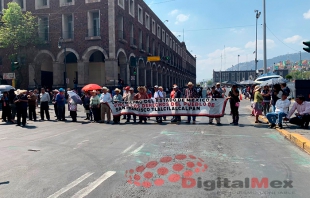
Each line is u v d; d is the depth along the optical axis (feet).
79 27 107.76
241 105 91.91
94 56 123.03
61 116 52.24
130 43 121.60
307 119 36.14
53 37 111.45
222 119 50.85
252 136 32.78
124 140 31.30
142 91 48.11
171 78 203.31
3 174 19.76
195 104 44.75
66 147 28.50
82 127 42.98
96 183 17.42
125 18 114.62
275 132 35.50
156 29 162.40
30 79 112.47
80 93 106.01
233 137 32.17
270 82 52.16
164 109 46.11
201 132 35.78
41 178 18.71
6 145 30.09
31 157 24.59
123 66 114.62
